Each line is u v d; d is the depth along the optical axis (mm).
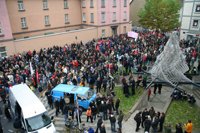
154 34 37688
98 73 19672
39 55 24500
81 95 13805
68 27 37750
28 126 10484
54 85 16672
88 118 12625
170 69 16109
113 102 13969
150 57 21812
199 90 16984
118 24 40688
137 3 50562
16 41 26750
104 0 36156
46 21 33781
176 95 16078
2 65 20891
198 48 26062
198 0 31922
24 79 18453
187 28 35250
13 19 29172
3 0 24500
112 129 11508
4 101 15422
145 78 16828
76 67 21469
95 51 25469
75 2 37625
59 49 29781
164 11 30406
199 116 13688
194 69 18297
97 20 36094
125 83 15891
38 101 11992
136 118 11297
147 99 16375
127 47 26578
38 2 31656
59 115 13789
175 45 16312
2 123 13188
